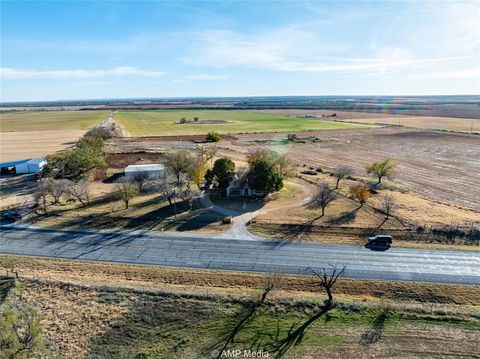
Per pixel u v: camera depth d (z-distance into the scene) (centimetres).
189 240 6125
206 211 7406
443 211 7425
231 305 4319
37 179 10169
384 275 5028
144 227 6656
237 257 5553
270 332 3869
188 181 8788
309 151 15312
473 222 6738
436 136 19138
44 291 4641
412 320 4038
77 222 6900
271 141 17662
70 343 3756
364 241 6059
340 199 8100
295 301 4347
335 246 5891
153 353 3619
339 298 4516
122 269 5219
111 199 8206
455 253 5650
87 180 9612
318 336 3791
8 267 5275
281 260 5453
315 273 4706
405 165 12562
